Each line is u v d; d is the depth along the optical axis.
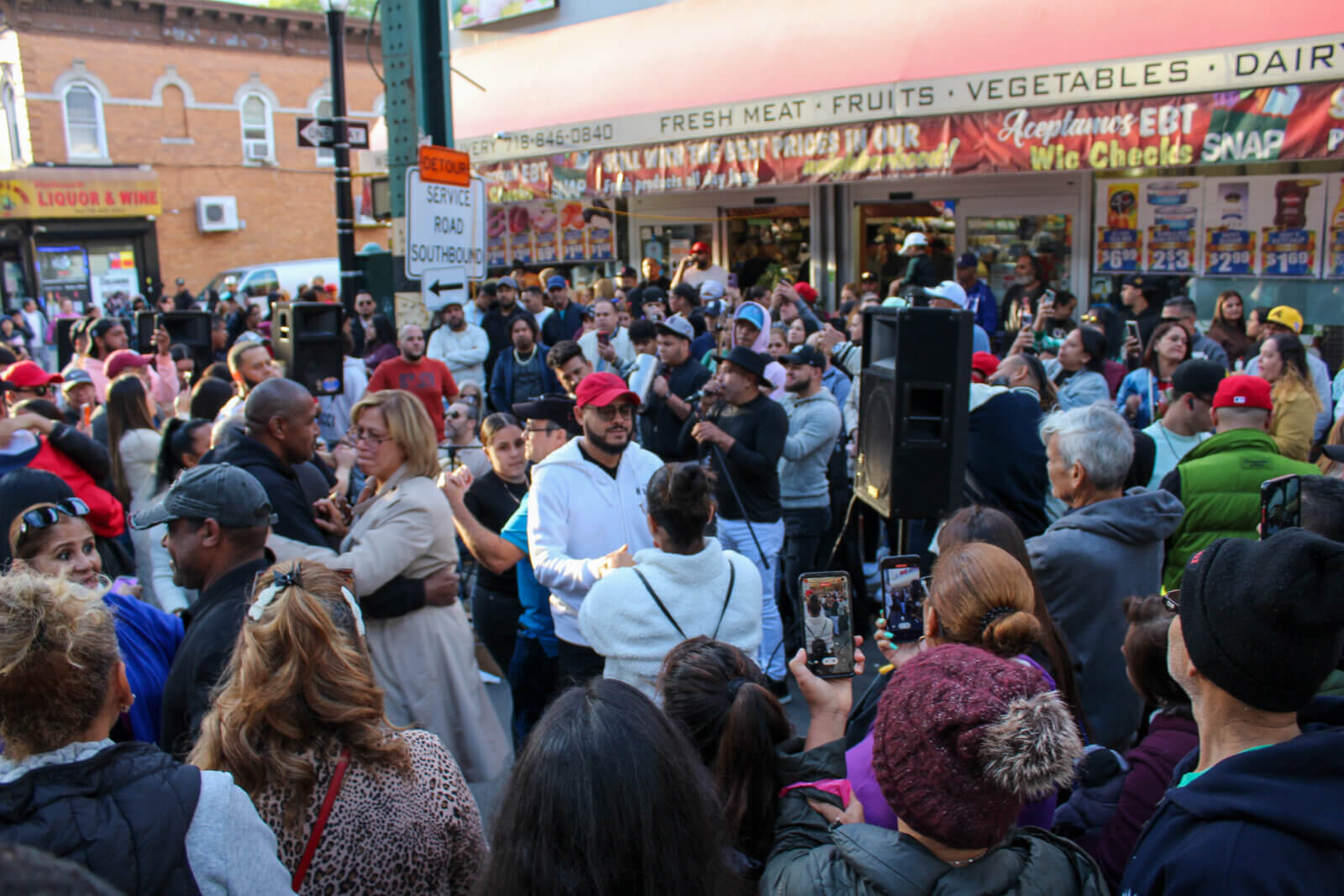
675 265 14.16
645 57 12.38
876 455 4.07
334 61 9.57
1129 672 2.51
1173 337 6.20
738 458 5.20
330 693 2.04
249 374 5.84
